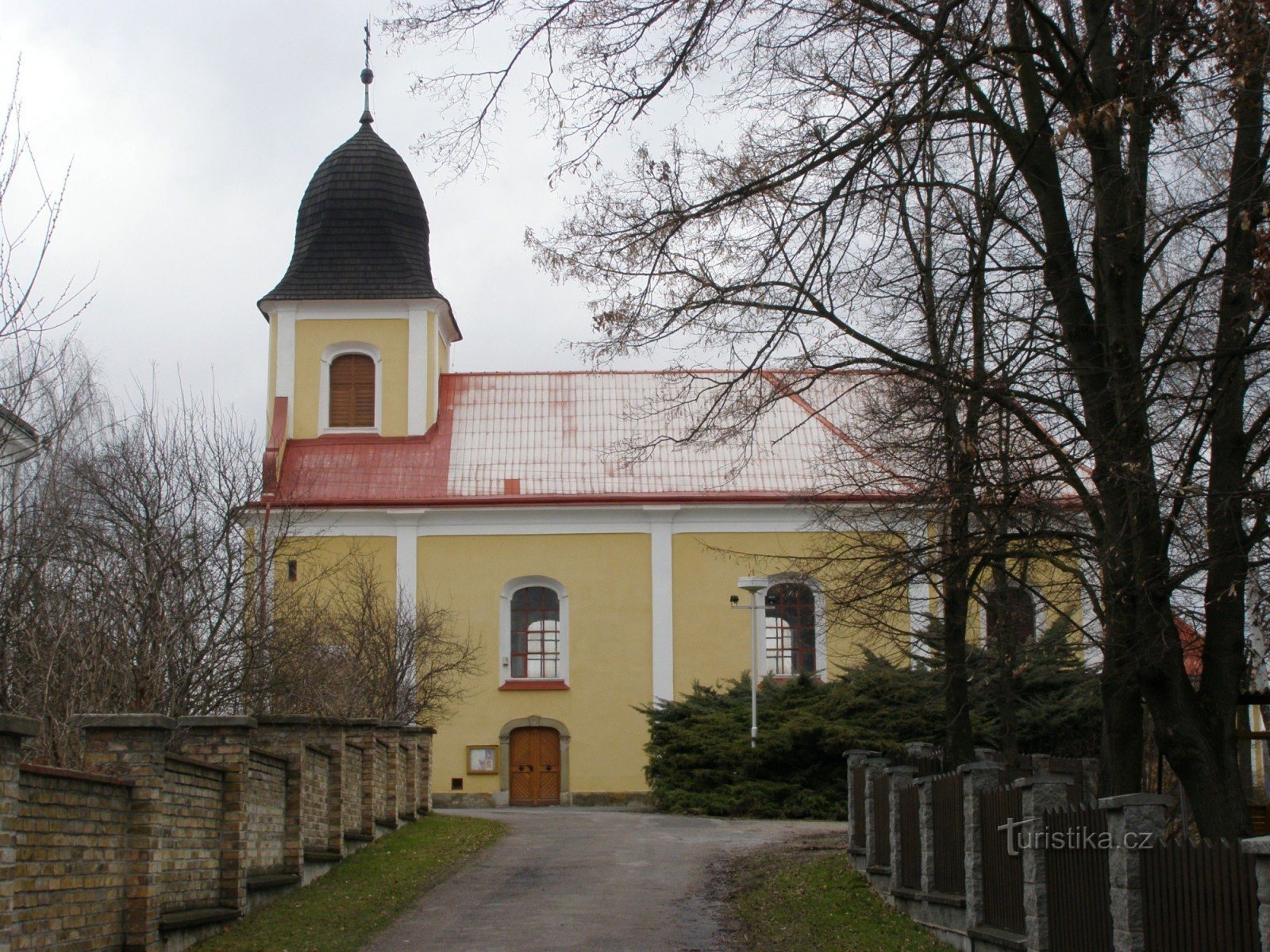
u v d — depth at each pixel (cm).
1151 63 1220
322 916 1475
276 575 2356
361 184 4222
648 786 3856
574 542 3981
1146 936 915
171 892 1255
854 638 3831
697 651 3925
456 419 4216
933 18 1219
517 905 1648
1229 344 1195
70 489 1988
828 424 2244
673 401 1537
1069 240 1320
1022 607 1820
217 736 1409
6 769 917
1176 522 1229
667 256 1336
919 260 1466
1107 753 1315
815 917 1548
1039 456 1356
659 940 1439
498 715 3900
